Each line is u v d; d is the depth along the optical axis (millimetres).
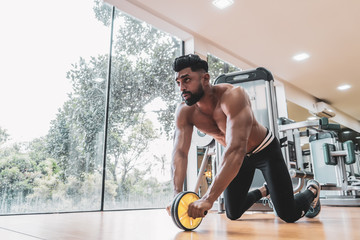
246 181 1523
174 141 1275
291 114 5500
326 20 3582
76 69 2703
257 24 3641
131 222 1494
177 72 1133
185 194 1037
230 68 4605
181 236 922
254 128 1311
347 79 5332
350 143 3619
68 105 2582
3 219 1701
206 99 1173
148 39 3492
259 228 1174
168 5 3256
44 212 2289
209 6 3285
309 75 5164
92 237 901
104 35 3025
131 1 3148
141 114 3197
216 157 2266
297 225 1300
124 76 3133
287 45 4152
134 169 3002
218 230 1102
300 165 3043
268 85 2365
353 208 3068
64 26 2676
